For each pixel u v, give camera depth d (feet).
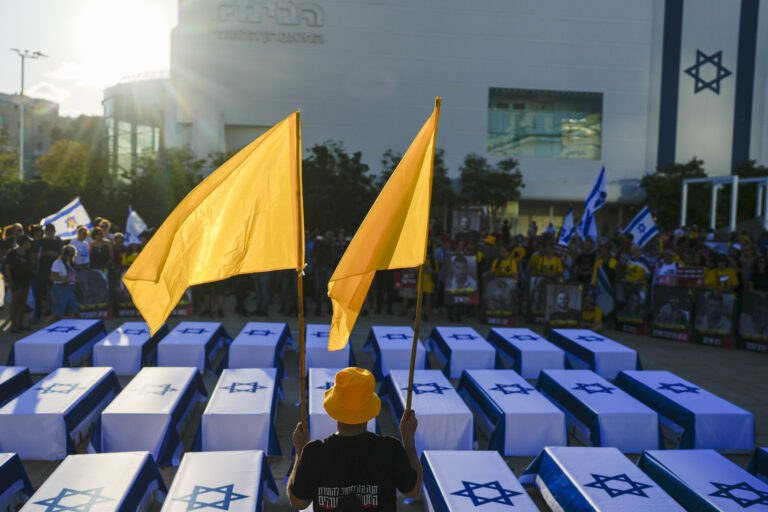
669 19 149.28
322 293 45.98
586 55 145.89
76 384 20.71
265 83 136.15
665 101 150.30
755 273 37.65
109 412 18.17
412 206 10.51
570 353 30.91
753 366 33.40
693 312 39.70
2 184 89.51
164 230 10.41
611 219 150.61
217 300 43.57
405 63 140.46
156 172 90.17
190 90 134.72
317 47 137.59
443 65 141.59
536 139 145.69
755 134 153.58
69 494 12.92
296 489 8.16
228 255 10.77
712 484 14.80
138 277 10.16
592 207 45.52
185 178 89.92
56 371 22.00
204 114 134.72
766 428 23.18
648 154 150.41
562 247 44.34
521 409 19.76
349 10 138.10
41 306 40.11
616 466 15.47
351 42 138.51
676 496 15.03
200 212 10.65
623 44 147.02
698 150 152.05
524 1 143.33
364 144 139.74
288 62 136.77
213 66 134.82
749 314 37.42
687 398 21.56
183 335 29.48
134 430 18.12
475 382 22.70
